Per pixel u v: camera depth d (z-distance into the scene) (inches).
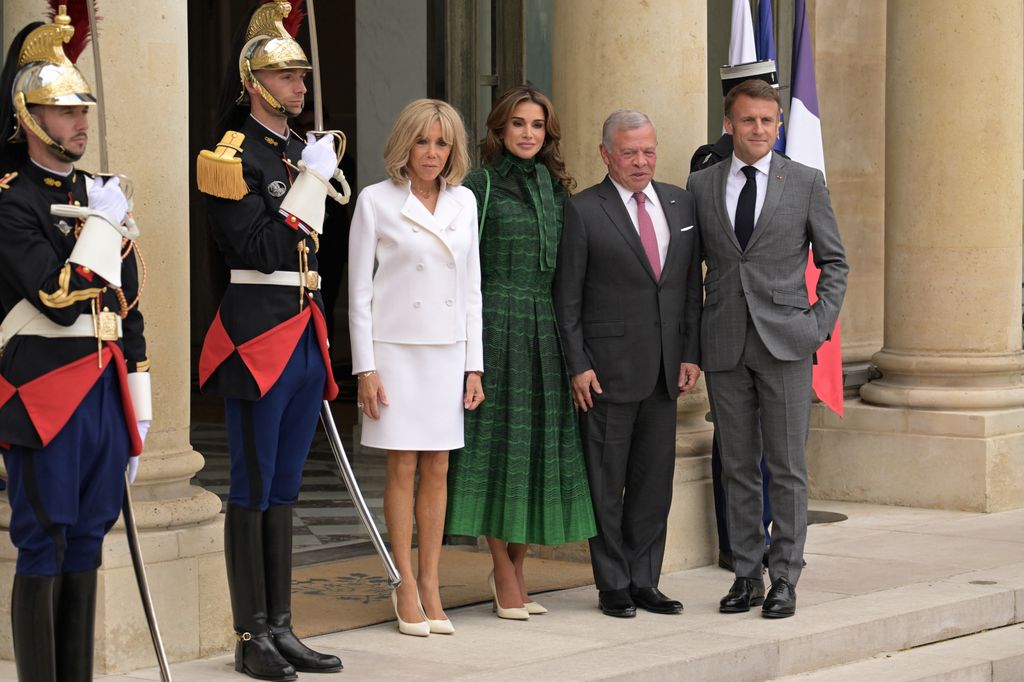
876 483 463.8
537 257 311.3
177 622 278.2
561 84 374.3
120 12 273.1
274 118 266.2
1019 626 340.8
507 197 312.7
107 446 230.7
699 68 370.0
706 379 327.3
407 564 302.4
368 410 296.8
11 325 227.1
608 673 267.4
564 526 313.6
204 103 794.8
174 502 281.9
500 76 420.2
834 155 492.4
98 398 229.8
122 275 232.2
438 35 409.7
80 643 232.7
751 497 324.2
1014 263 464.8
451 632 301.7
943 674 298.2
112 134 273.4
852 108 496.4
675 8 364.2
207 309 775.1
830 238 319.0
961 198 458.6
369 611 321.7
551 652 286.4
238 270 267.0
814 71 450.3
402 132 295.3
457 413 300.4
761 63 364.5
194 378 727.7
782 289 316.2
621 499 321.1
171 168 282.2
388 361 297.1
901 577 353.7
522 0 417.7
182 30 284.4
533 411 312.0
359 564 370.9
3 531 278.2
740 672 286.8
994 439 448.5
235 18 791.7
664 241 319.0
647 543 323.3
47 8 263.6
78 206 225.5
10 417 224.7
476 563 373.7
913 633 319.9
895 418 460.8
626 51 362.9
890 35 467.5
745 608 319.3
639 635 300.4
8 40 275.0
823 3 487.5
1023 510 452.4
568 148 371.9
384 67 498.6
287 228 259.4
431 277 296.5
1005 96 458.6
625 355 314.7
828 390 422.6
